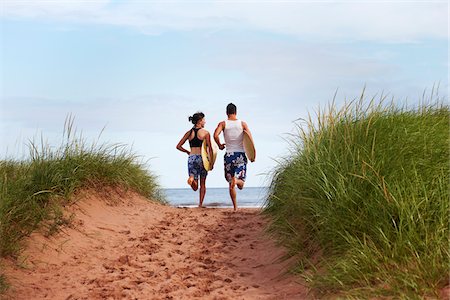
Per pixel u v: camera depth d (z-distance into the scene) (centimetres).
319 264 593
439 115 841
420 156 636
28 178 840
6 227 686
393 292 472
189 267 712
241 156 1101
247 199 3144
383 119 729
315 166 698
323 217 618
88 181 1017
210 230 925
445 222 534
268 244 770
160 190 1361
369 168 620
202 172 1201
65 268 695
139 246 820
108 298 586
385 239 526
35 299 580
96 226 880
